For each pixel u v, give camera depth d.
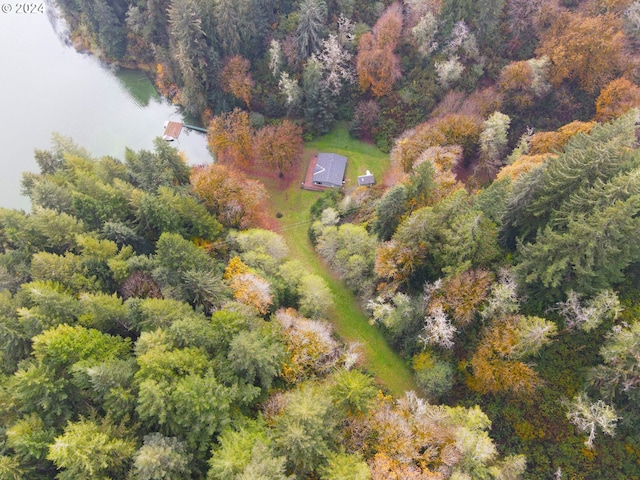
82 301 48.59
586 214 46.53
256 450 37.69
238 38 82.50
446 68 76.62
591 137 54.41
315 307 58.00
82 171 67.56
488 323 51.94
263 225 75.56
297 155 82.81
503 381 49.59
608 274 48.00
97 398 41.66
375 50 77.94
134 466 39.12
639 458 46.59
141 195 61.19
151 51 100.31
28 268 56.72
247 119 82.38
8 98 101.62
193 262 55.28
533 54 78.75
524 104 76.19
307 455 39.12
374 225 61.81
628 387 45.09
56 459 37.25
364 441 44.09
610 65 71.25
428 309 52.88
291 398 42.66
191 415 39.88
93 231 59.28
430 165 55.88
